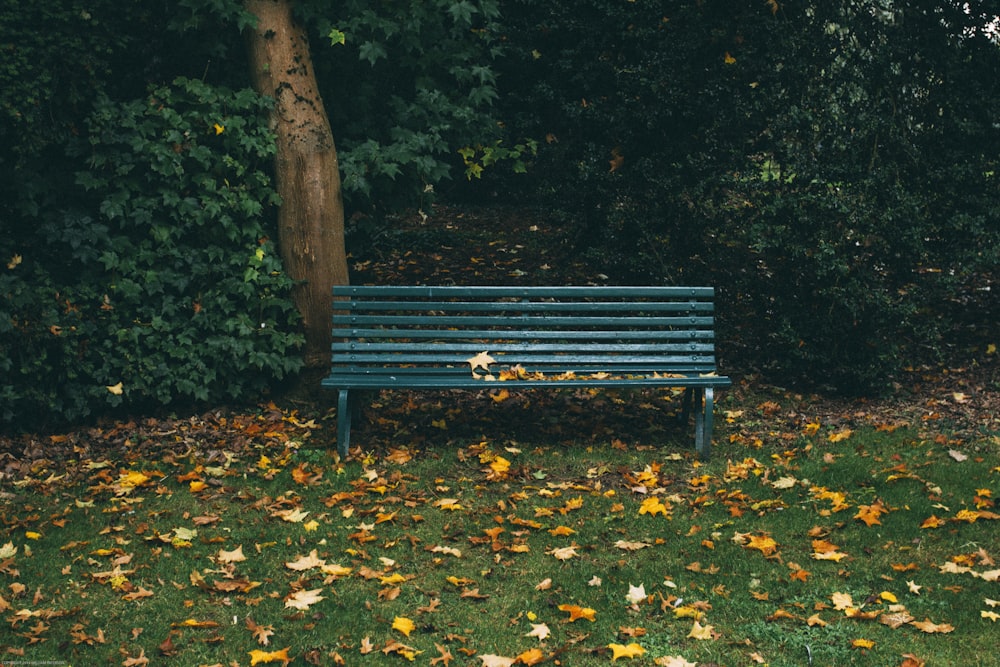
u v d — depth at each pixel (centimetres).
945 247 759
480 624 434
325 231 734
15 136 653
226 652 412
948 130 738
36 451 654
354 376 647
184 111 707
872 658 403
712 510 551
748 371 789
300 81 727
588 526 531
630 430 686
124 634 427
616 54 764
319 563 486
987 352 816
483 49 796
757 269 783
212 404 728
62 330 673
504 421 700
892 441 654
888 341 754
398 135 759
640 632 422
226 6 696
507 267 969
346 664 403
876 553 495
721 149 743
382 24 733
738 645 415
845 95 730
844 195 727
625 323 665
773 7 728
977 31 735
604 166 769
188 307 713
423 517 543
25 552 500
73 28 661
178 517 546
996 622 427
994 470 594
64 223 677
